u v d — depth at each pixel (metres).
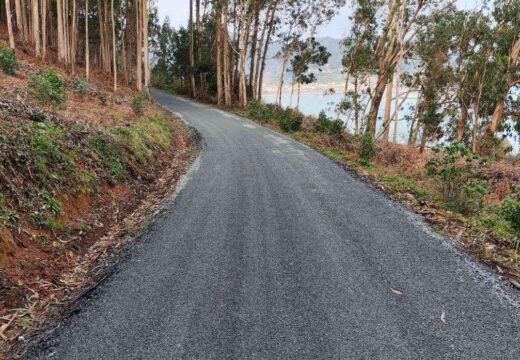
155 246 5.71
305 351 3.40
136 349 3.47
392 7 22.02
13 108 7.38
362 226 6.32
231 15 34.12
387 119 24.08
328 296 4.27
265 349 3.43
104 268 5.09
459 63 20.84
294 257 5.24
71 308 4.15
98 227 6.36
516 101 20.83
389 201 7.74
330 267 4.94
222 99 36.94
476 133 20.44
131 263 5.17
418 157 13.44
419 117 24.56
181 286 4.54
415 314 3.92
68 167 6.75
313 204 7.50
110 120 11.44
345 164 11.71
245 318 3.89
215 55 41.75
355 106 25.25
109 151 8.67
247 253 5.39
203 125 21.36
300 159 12.18
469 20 19.73
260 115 25.08
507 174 11.17
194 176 10.03
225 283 4.59
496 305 4.07
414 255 5.25
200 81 41.88
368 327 3.72
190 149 14.46
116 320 3.90
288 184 9.05
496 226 6.50
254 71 39.44
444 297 4.23
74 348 3.50
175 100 37.53
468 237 5.89
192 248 5.59
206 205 7.57
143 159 10.01
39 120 7.55
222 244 5.71
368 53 25.34
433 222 6.56
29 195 5.48
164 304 4.17
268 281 4.61
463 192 7.75
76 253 5.44
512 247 5.61
